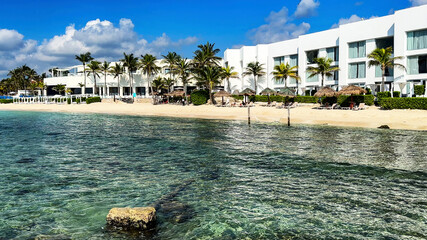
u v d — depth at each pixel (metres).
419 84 36.31
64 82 85.75
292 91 40.53
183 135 20.94
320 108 36.06
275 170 11.41
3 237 6.37
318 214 7.43
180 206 7.94
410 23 36.94
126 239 6.24
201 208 7.81
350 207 7.84
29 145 17.34
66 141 18.77
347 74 44.94
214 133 21.83
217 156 13.91
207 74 52.81
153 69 74.50
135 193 8.94
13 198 8.57
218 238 6.28
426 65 36.72
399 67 38.25
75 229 6.69
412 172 10.99
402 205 7.94
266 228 6.72
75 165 12.34
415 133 20.48
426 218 7.16
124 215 6.74
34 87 110.19
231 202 8.22
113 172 11.23
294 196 8.63
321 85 47.09
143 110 50.47
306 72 51.50
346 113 30.11
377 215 7.35
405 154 13.96
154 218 6.89
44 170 11.55
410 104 29.58
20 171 11.41
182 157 13.77
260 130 23.25
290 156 13.77
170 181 10.09
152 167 11.96
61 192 9.04
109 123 30.98
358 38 43.16
